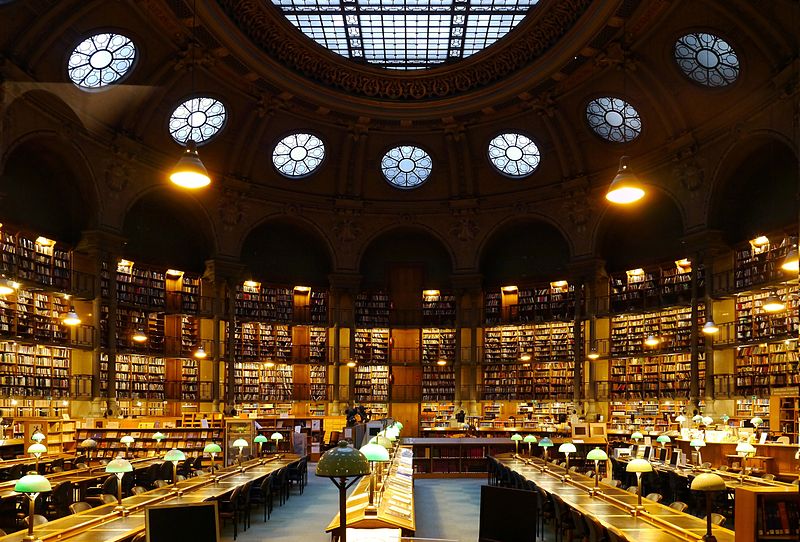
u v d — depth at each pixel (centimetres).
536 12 2370
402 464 1460
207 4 2208
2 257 2031
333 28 2677
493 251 3219
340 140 2981
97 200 2381
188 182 1248
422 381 3184
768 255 2203
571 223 2900
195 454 2112
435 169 3081
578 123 2744
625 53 2325
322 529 1315
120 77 2270
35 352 2167
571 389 2920
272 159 2934
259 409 2941
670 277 2633
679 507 962
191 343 2792
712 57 2162
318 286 3153
